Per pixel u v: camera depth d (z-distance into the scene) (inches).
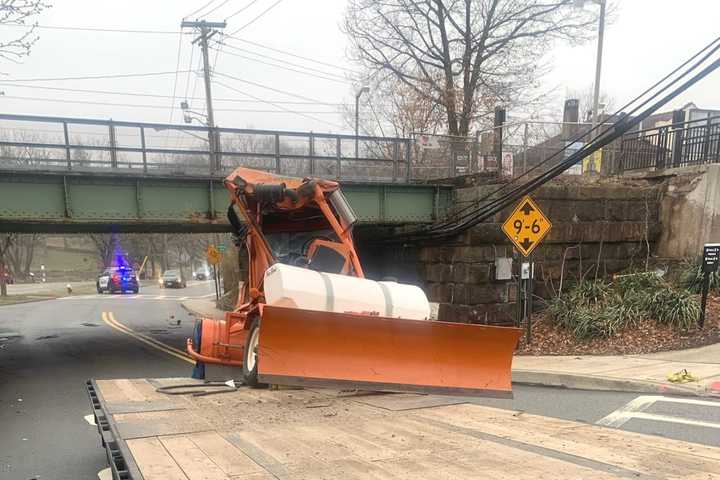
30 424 297.7
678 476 121.3
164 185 513.3
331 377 212.8
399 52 1016.2
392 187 587.8
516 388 352.8
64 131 483.2
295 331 211.6
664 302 480.1
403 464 128.6
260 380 202.2
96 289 2142.0
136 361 523.2
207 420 171.3
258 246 313.9
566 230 567.8
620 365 383.2
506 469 124.9
